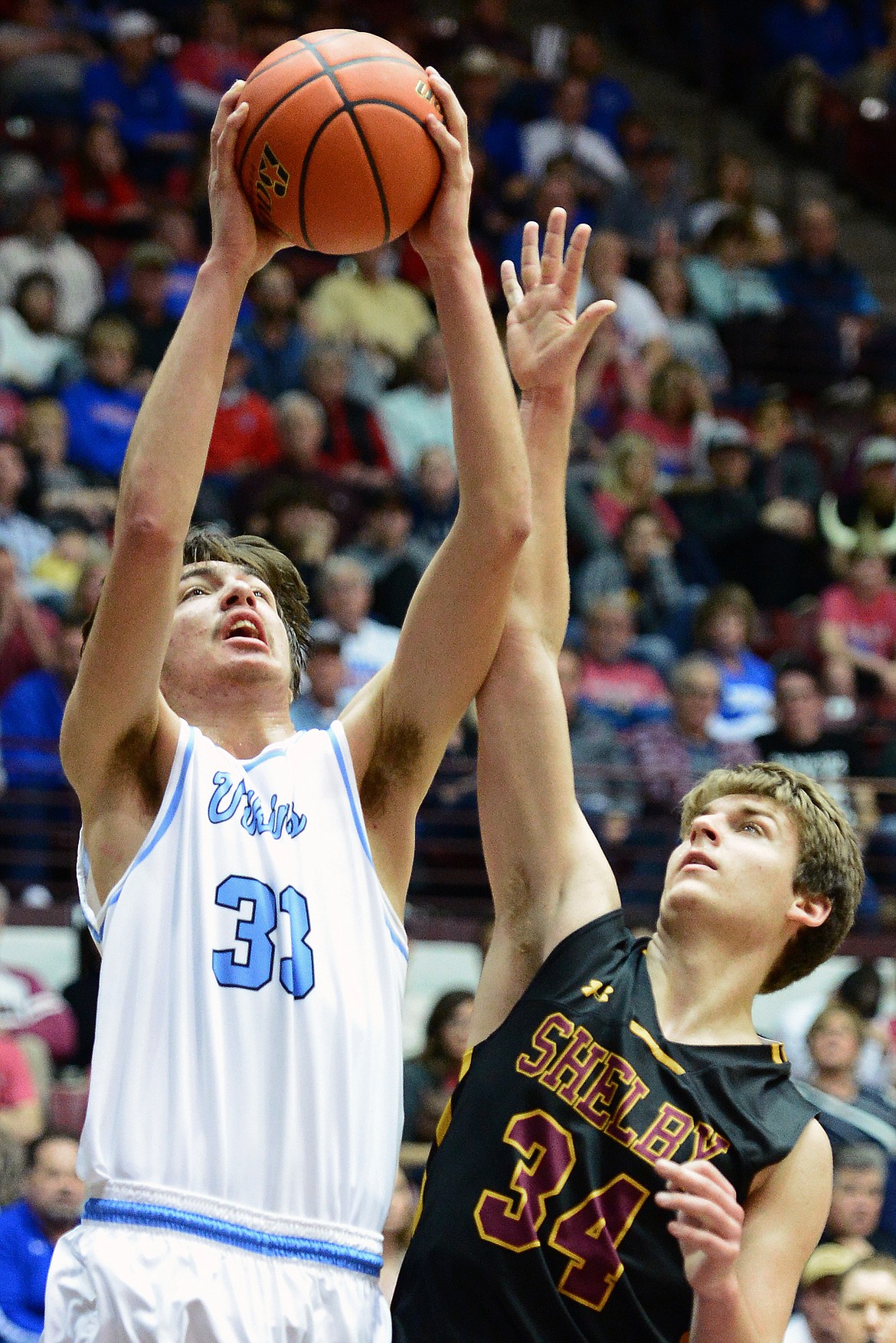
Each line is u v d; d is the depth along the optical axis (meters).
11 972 7.62
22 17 14.11
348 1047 2.60
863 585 10.96
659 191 14.92
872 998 7.74
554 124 14.95
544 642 3.06
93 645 2.69
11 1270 5.31
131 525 2.64
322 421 10.98
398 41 15.67
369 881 2.75
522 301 3.29
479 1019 2.91
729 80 17.77
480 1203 2.63
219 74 14.44
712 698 9.12
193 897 2.63
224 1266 2.46
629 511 11.27
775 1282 2.63
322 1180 2.54
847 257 16.67
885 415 13.38
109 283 12.67
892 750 9.40
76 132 13.41
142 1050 2.55
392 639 9.19
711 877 2.90
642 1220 2.62
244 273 2.86
